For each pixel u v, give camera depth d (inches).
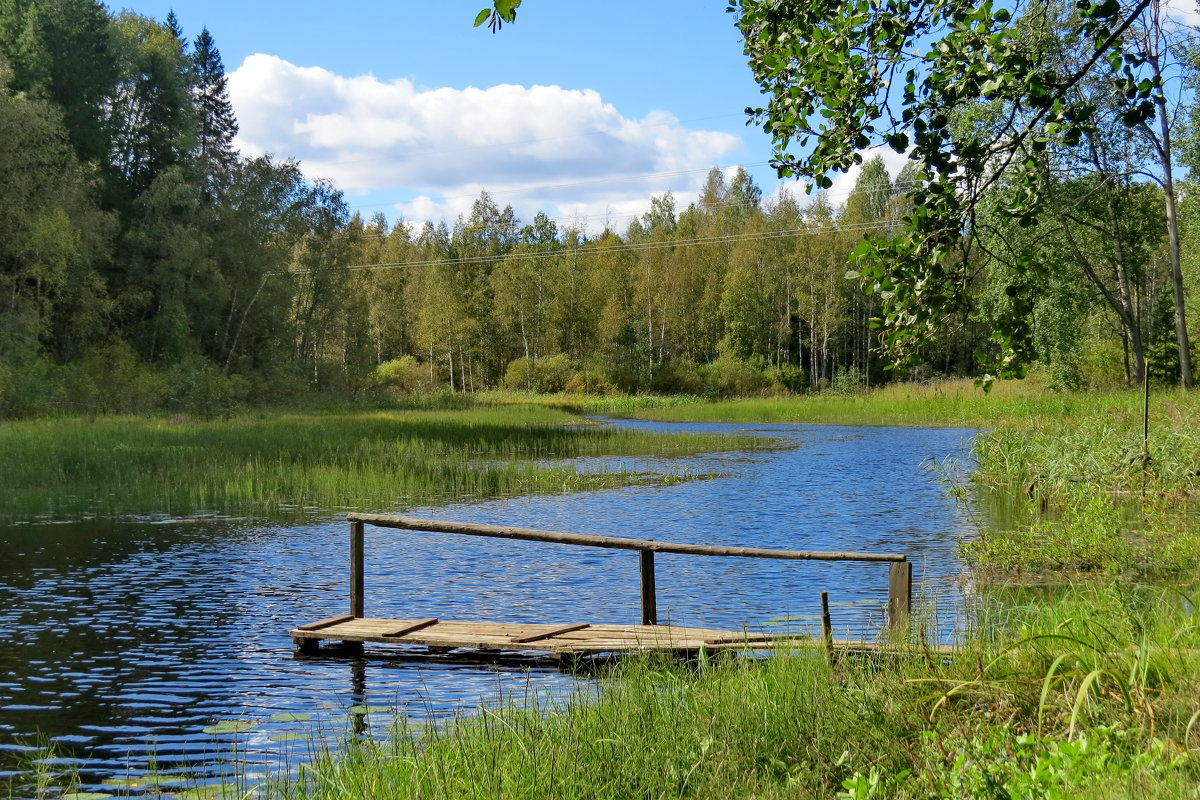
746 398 2792.8
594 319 3213.6
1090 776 160.1
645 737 232.4
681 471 1066.7
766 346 3280.0
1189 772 165.3
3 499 824.9
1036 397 1691.7
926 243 216.1
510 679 350.3
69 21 2118.6
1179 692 212.2
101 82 2130.9
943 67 207.6
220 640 410.6
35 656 384.8
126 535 672.4
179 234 2096.5
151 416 1611.7
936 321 217.8
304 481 910.4
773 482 959.0
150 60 2304.4
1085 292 1598.2
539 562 583.5
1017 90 207.2
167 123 2316.7
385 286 3666.3
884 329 219.8
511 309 3211.1
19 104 1691.7
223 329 2343.8
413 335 3649.1
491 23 134.0
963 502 781.9
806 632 361.4
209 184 2394.2
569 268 3248.0
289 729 297.1
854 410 2070.6
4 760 273.9
